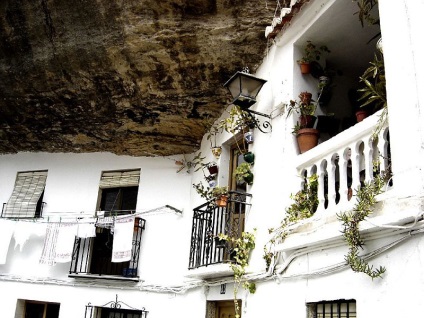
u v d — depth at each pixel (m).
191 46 7.64
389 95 4.53
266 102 7.27
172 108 8.93
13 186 11.59
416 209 3.95
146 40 7.68
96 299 9.84
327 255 5.12
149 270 9.65
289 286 5.71
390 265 4.24
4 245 10.28
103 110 9.27
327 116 6.67
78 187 10.99
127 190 10.75
